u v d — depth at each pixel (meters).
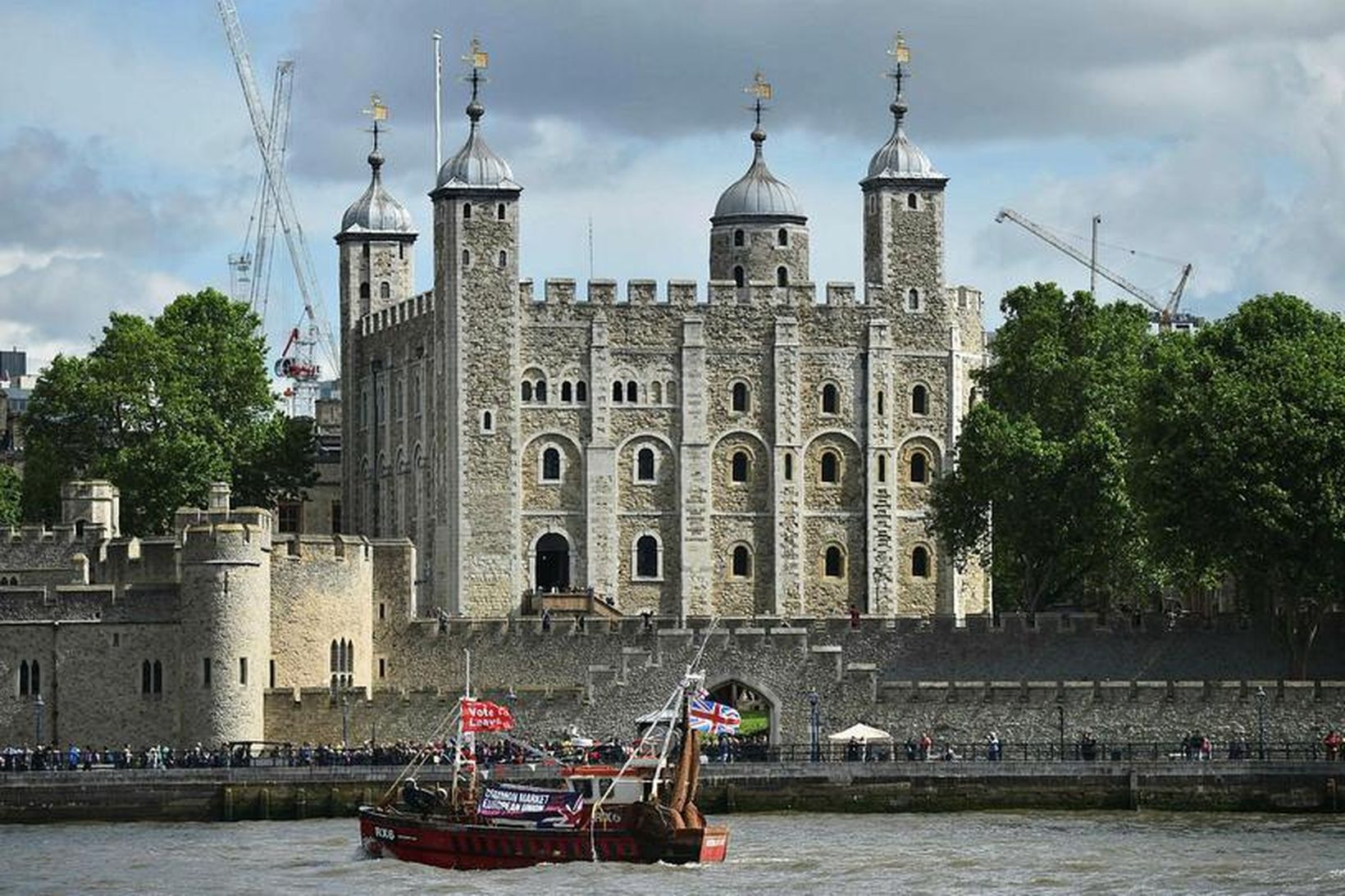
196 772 143.88
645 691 163.00
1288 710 155.38
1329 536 159.12
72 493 181.75
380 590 172.00
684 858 126.50
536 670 171.75
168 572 163.62
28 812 143.12
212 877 124.12
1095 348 187.50
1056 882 121.44
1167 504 162.25
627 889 119.94
